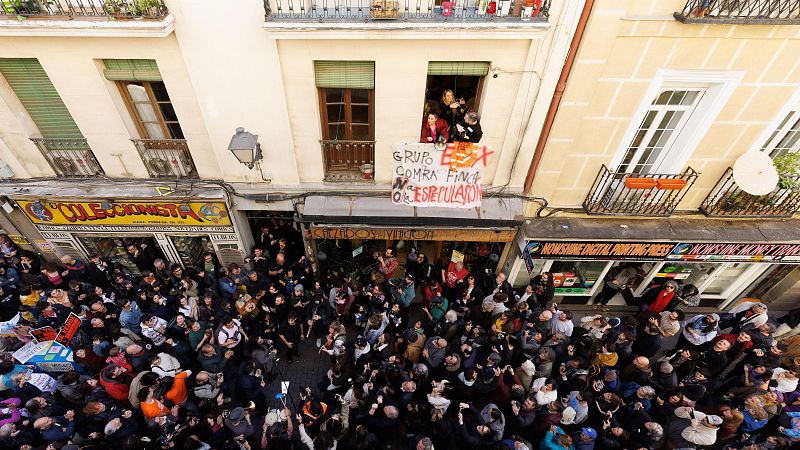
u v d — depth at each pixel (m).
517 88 6.48
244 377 6.81
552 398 6.70
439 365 7.44
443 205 7.78
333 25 5.53
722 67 6.21
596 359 7.48
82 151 7.55
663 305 8.98
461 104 6.43
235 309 8.17
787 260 8.66
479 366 7.12
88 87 6.60
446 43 5.96
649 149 7.55
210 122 6.91
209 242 9.29
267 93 6.55
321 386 7.48
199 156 7.58
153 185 7.92
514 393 6.63
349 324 9.48
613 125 6.90
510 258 9.38
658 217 8.20
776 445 6.54
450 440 6.80
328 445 5.84
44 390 6.96
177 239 9.10
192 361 7.84
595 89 6.44
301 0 5.77
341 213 7.78
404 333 7.75
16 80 6.63
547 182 7.73
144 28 5.59
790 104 6.58
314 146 7.34
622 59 6.11
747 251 8.41
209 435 6.24
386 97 6.59
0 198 7.93
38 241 9.01
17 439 6.21
